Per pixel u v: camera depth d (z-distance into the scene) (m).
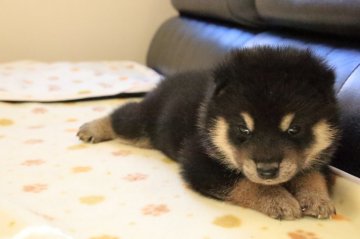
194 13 1.03
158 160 0.59
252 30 0.82
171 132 0.57
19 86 0.87
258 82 0.44
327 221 0.44
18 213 0.41
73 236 0.41
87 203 0.47
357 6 0.55
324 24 0.61
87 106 0.81
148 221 0.43
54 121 0.73
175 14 1.25
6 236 0.39
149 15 1.23
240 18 0.83
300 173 0.48
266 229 0.42
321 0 0.61
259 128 0.43
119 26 1.21
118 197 0.48
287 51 0.48
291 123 0.43
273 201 0.45
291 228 0.42
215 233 0.41
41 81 0.92
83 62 1.12
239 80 0.45
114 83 0.92
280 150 0.43
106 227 0.42
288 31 0.73
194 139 0.52
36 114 0.75
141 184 0.51
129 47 1.23
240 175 0.47
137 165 0.57
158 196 0.48
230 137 0.46
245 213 0.45
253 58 0.47
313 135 0.45
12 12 1.11
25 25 1.13
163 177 0.53
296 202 0.45
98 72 1.01
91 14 1.18
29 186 0.50
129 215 0.45
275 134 0.43
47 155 0.59
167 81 0.66
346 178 0.48
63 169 0.55
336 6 0.58
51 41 1.16
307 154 0.45
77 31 1.18
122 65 1.08
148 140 0.63
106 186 0.51
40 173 0.54
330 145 0.48
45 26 1.15
